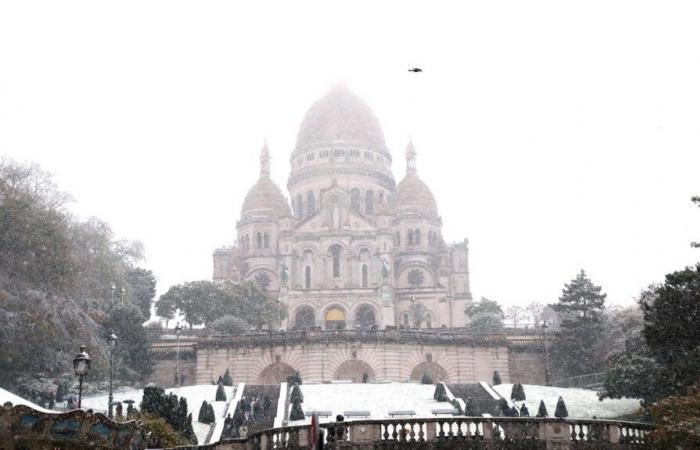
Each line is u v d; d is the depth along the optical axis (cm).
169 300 11969
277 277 15150
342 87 17588
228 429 5638
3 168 7762
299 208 16738
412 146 17112
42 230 6925
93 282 8494
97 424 2377
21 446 2172
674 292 4647
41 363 6744
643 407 5050
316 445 2069
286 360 9144
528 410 6347
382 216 14975
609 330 9662
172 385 9525
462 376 9300
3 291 6425
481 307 13862
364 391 7219
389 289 13962
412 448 3047
